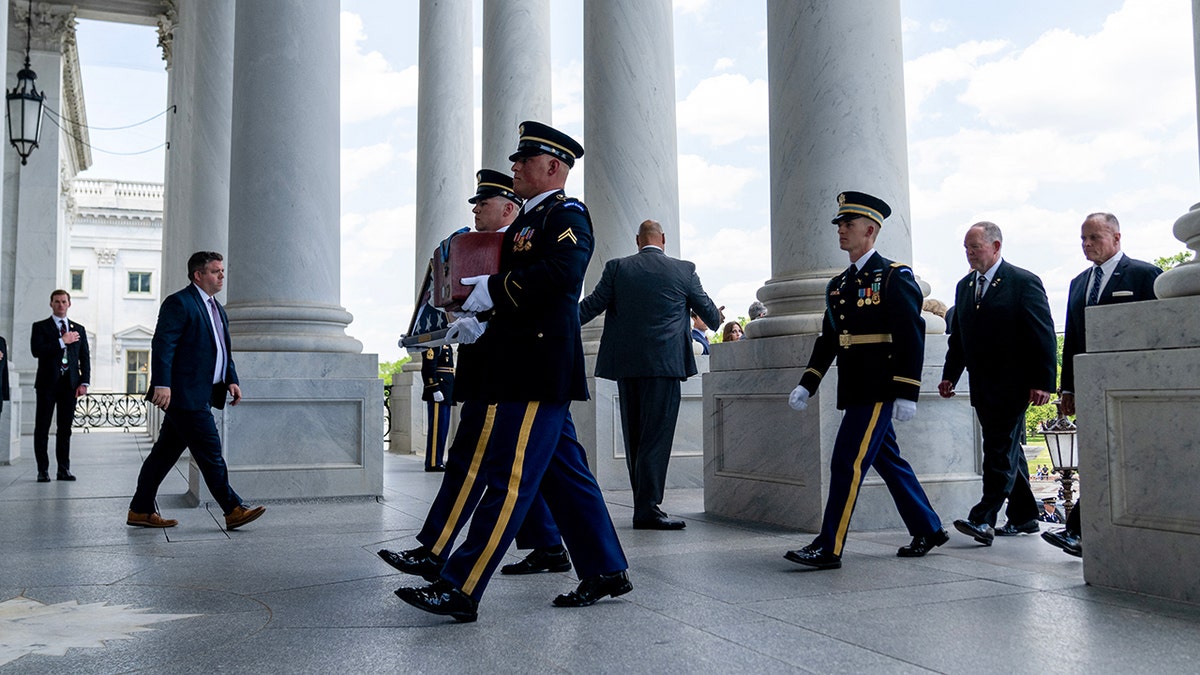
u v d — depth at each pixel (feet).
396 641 18.29
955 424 35.63
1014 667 16.48
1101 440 23.68
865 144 35.14
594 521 21.53
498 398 20.52
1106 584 23.41
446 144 85.51
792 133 36.09
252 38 43.80
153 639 18.49
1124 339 23.36
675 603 21.59
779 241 36.83
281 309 42.98
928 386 34.96
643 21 51.88
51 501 43.42
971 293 32.24
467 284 20.52
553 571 25.59
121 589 23.31
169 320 33.30
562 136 21.83
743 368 37.04
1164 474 22.47
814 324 34.76
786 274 36.37
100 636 18.72
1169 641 18.22
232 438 41.63
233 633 18.94
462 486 22.49
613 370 35.40
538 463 20.38
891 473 28.19
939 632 18.90
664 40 52.60
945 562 27.14
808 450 33.42
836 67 35.27
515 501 20.04
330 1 45.14
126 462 68.69
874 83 35.40
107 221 255.09
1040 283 31.37
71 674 16.17
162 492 47.06
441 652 17.49
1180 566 21.88
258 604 21.61
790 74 36.11
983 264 32.27
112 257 254.68
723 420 38.52
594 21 52.47
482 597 22.44
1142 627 19.35
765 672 16.16
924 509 28.04
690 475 49.67
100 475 57.62
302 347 42.75
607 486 49.01
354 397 43.29
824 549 25.95
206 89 67.51
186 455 67.41
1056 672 16.21
